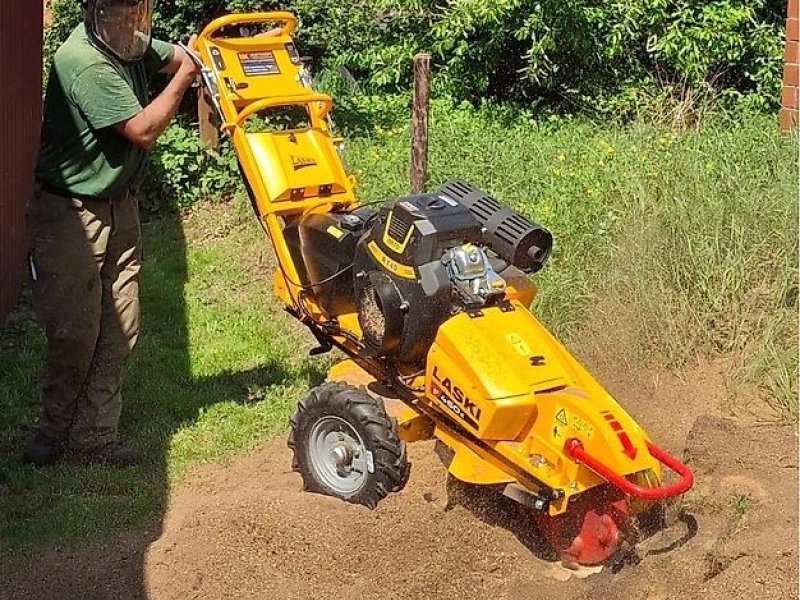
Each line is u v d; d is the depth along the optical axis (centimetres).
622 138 555
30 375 402
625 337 384
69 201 317
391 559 274
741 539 283
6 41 455
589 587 263
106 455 340
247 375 401
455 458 281
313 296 325
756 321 385
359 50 745
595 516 268
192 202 576
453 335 275
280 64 347
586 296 397
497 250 296
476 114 696
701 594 260
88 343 325
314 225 322
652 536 284
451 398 274
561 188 475
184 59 321
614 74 734
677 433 344
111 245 331
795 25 543
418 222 282
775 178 457
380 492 287
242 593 267
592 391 271
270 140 336
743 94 723
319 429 303
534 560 277
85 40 312
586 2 711
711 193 439
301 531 283
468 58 741
